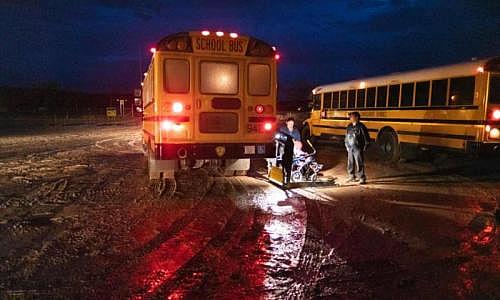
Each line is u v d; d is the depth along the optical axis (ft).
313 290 15.08
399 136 45.75
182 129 30.71
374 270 16.92
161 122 30.35
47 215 24.34
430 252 18.95
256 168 43.19
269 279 15.96
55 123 149.48
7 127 124.16
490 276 16.48
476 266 17.47
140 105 53.67
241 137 31.86
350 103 55.57
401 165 45.60
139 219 23.57
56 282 15.51
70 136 89.35
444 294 14.93
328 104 61.67
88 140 79.10
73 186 32.89
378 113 49.37
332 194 30.45
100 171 40.60
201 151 31.09
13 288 14.98
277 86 32.22
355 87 54.19
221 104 31.22
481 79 35.65
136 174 38.78
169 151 30.55
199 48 30.50
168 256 18.11
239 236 20.77
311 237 20.74
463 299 14.57
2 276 16.02
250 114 31.91
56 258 17.79
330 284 15.61
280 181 33.22
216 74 31.01
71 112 249.34
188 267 16.96
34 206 26.45
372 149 58.23
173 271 16.57
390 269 17.03
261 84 31.94
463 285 15.66
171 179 35.83
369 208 26.43
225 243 19.77
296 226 22.49
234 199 28.63
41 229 21.70
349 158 35.04
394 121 46.50
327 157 52.70
